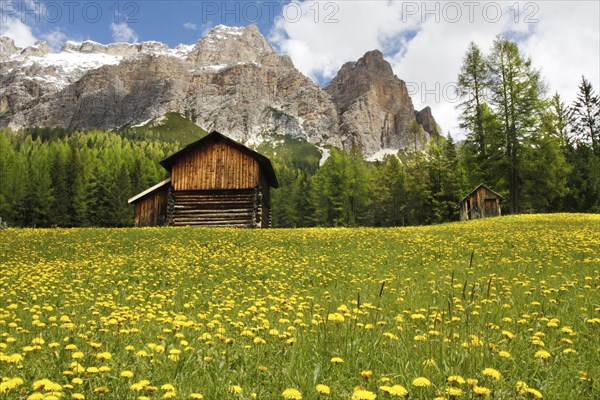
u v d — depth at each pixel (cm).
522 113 4562
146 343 536
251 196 3192
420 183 7344
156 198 3403
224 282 1203
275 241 2072
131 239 2170
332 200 8331
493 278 1026
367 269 1370
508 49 4622
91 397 347
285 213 10838
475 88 5078
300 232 2481
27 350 464
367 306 651
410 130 11956
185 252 1773
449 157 7031
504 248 1659
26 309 796
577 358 454
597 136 6581
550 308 711
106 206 9344
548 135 4666
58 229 2755
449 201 6900
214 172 3238
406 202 7900
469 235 2150
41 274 1290
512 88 4588
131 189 9825
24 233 2475
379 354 457
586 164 5538
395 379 387
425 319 636
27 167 10238
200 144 3278
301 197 9794
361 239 2100
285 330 587
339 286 1063
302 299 906
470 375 383
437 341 480
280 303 824
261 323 635
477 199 4638
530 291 846
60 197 9069
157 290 1110
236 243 2038
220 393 360
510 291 863
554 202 5331
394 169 8250
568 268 1159
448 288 941
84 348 483
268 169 3541
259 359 444
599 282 941
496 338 523
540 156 4631
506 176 4825
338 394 355
